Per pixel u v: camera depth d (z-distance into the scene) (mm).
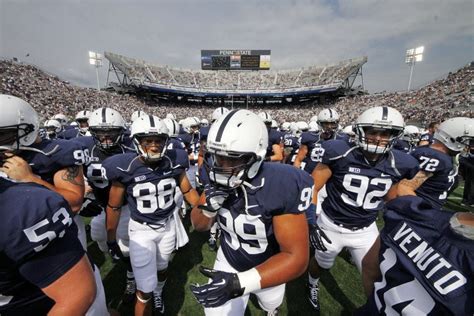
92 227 3109
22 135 1644
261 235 1565
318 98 45250
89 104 30031
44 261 1032
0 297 1066
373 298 1346
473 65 28953
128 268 2781
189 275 3324
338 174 2508
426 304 1021
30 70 29297
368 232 2588
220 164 1439
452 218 991
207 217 1811
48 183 1916
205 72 50312
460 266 937
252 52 44062
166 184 2363
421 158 2715
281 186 1413
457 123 2719
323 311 2770
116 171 2270
